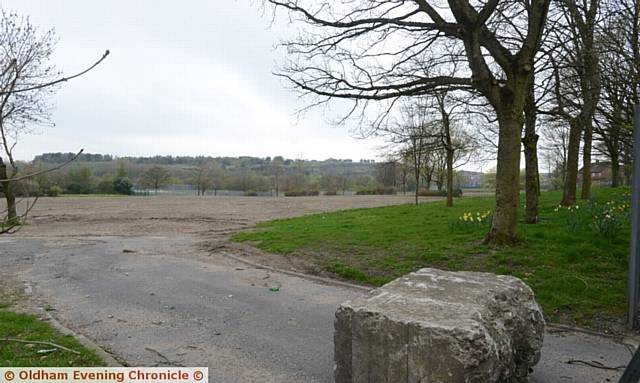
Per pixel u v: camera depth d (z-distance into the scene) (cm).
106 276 873
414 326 321
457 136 2880
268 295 716
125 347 490
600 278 688
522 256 812
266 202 3903
